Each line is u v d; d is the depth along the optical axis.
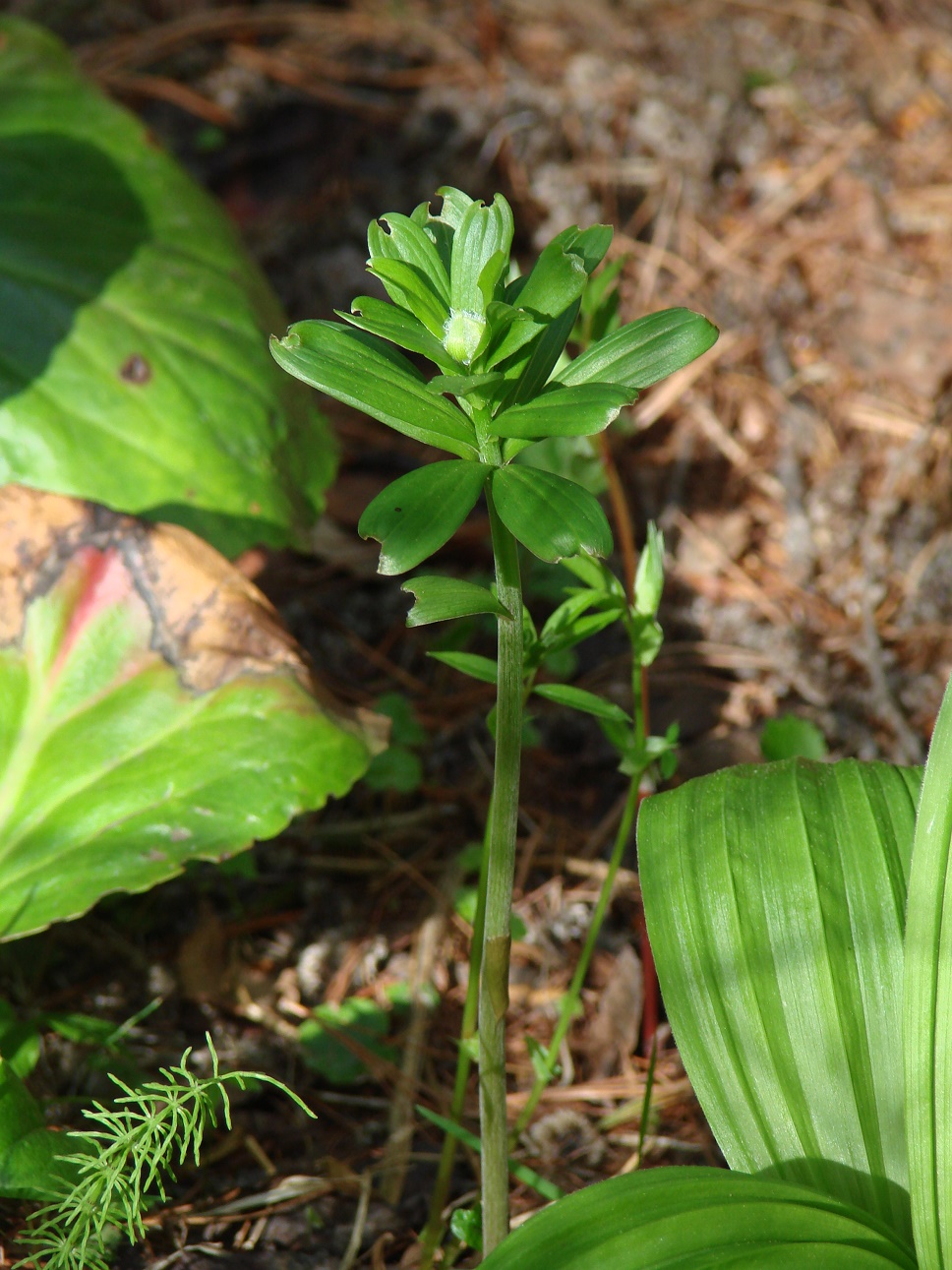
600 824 1.76
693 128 2.60
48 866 1.50
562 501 1.29
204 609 1.55
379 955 1.66
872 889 1.41
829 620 1.95
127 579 1.55
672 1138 1.58
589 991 1.66
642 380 1.32
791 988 1.40
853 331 2.33
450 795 1.76
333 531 2.05
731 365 2.28
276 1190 1.53
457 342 1.30
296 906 1.70
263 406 1.76
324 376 1.31
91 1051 1.57
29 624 1.55
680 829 1.43
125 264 1.77
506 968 1.37
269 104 2.59
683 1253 1.33
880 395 2.23
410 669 1.93
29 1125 1.43
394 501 1.30
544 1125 1.58
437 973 1.66
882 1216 1.38
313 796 1.52
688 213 2.50
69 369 1.71
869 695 1.84
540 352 1.33
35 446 1.69
